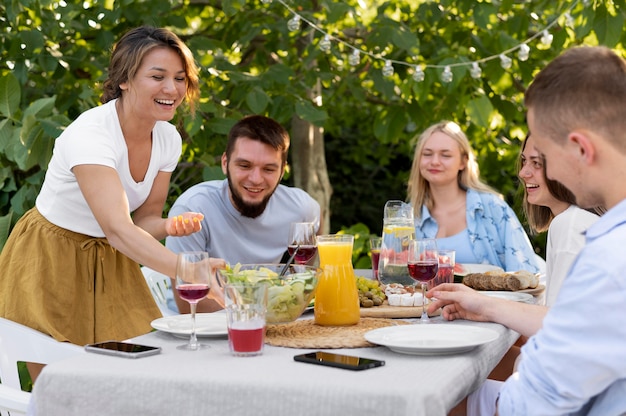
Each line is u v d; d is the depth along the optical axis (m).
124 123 2.70
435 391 1.53
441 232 4.09
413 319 2.37
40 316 2.64
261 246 3.52
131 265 2.89
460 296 2.25
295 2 4.98
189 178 5.18
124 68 2.66
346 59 5.61
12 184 4.20
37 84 4.77
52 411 1.72
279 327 2.22
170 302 3.56
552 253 2.43
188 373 1.67
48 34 4.64
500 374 2.72
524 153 2.88
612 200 1.56
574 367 1.48
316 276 2.15
